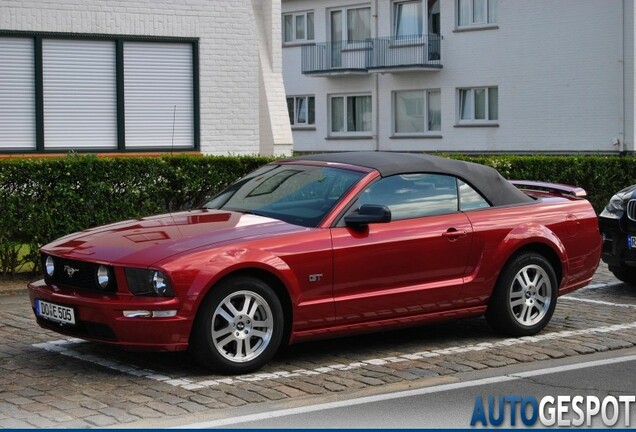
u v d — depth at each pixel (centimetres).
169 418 707
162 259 798
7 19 1623
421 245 912
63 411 723
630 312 1135
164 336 792
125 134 1747
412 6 3941
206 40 1833
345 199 888
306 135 4344
